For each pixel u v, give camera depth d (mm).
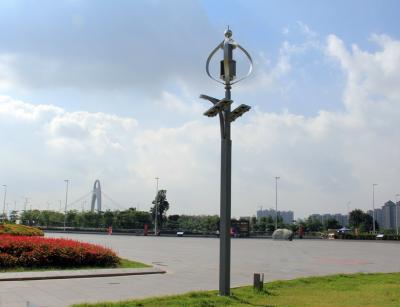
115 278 16828
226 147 12945
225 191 12734
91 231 88000
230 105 13000
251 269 21500
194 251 33969
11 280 15500
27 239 19406
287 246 45562
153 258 26422
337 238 77188
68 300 11945
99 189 126000
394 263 26312
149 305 10789
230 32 13359
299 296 12570
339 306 10930
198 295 12180
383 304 11258
